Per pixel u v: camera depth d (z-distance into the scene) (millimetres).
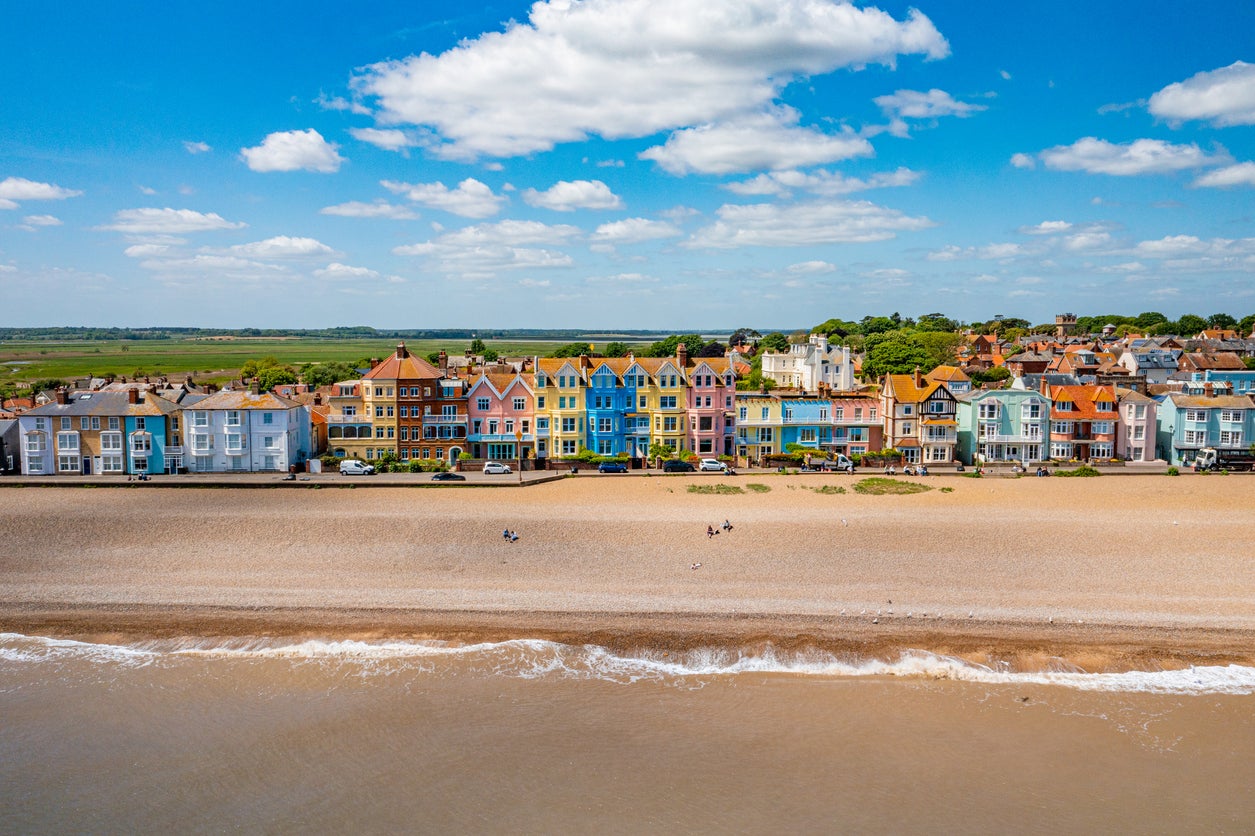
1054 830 33938
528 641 49938
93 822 34500
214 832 33938
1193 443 102125
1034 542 64875
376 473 91188
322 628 51438
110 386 112812
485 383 100125
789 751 39500
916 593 56125
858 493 81188
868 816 34781
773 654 48375
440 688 45000
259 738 40406
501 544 64938
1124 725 41531
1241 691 44625
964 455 107000
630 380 100312
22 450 91375
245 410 93562
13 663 47406
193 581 58125
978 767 38219
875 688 45125
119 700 43750
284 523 68688
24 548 63750
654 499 78062
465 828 34125
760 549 63781
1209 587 57062
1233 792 36312
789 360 175500
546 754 39219
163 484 83312
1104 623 51656
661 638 50125
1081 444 104188
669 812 35062
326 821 34562
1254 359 157000
